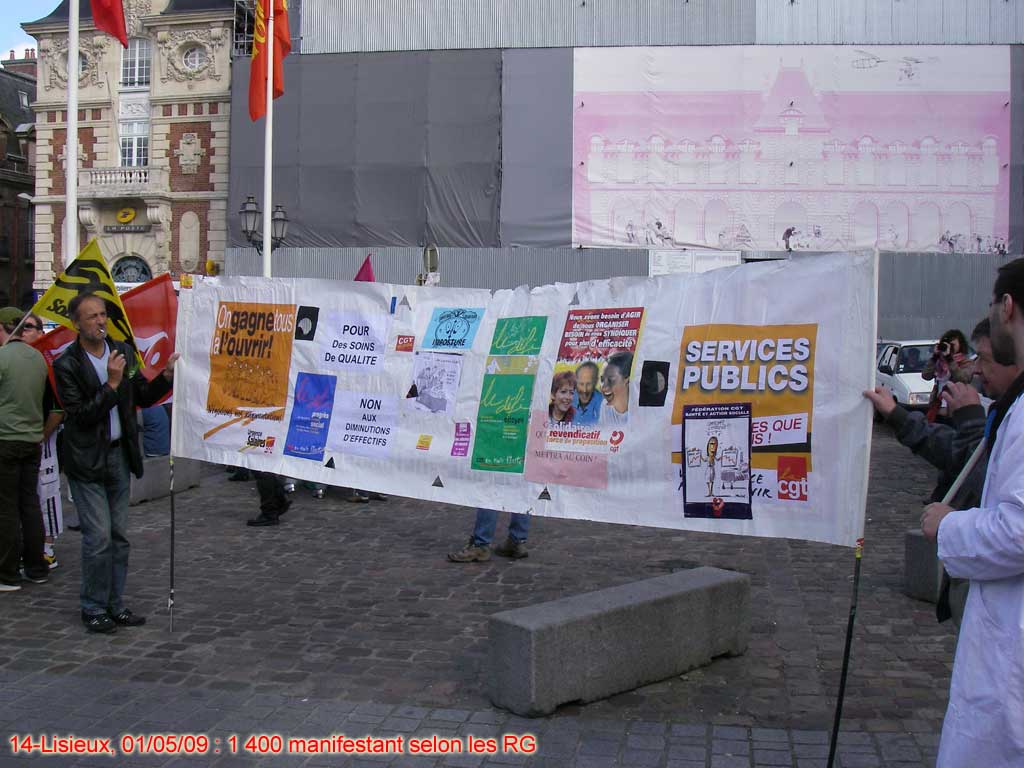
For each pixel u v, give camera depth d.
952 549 2.32
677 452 4.31
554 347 4.85
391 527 8.85
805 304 3.95
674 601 4.92
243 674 4.99
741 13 28.19
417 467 5.23
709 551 7.88
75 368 5.47
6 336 7.24
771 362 4.02
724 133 28.36
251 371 5.81
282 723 4.34
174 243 32.22
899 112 27.92
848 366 3.77
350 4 29.61
